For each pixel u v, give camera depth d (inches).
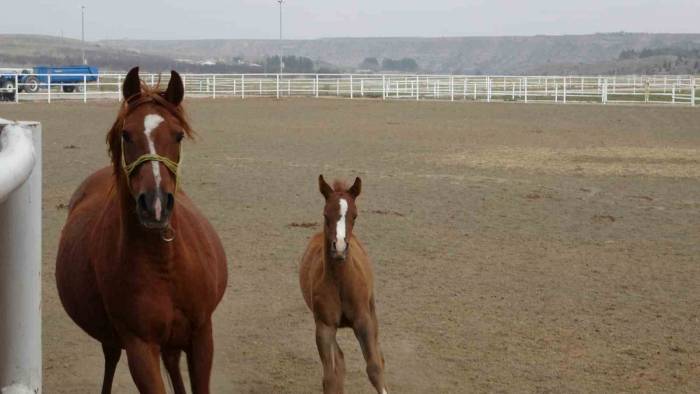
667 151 948.6
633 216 561.6
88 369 276.4
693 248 466.3
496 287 379.2
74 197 234.5
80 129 1089.4
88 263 190.5
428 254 443.8
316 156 866.1
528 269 414.0
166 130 167.6
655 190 674.8
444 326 320.8
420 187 673.0
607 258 440.1
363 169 773.3
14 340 102.7
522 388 258.7
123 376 272.8
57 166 747.4
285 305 351.6
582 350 294.8
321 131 1149.7
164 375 259.9
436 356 287.7
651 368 277.0
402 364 280.1
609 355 289.7
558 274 404.5
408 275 398.9
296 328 321.7
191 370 190.4
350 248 245.9
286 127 1200.2
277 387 262.2
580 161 853.8
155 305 175.2
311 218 538.9
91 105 1534.2
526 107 1640.0
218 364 281.4
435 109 1585.9
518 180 719.1
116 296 175.8
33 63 7076.8
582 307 348.5
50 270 398.6
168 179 163.8
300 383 266.2
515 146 987.9
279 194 626.5
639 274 406.0
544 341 304.3
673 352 293.3
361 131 1159.0
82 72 2033.7
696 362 283.0
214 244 206.7
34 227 104.6
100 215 193.6
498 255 443.8
